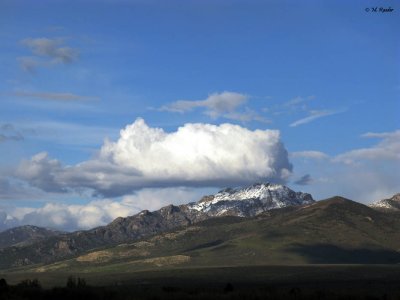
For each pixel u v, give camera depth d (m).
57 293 119.88
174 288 148.25
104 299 118.56
